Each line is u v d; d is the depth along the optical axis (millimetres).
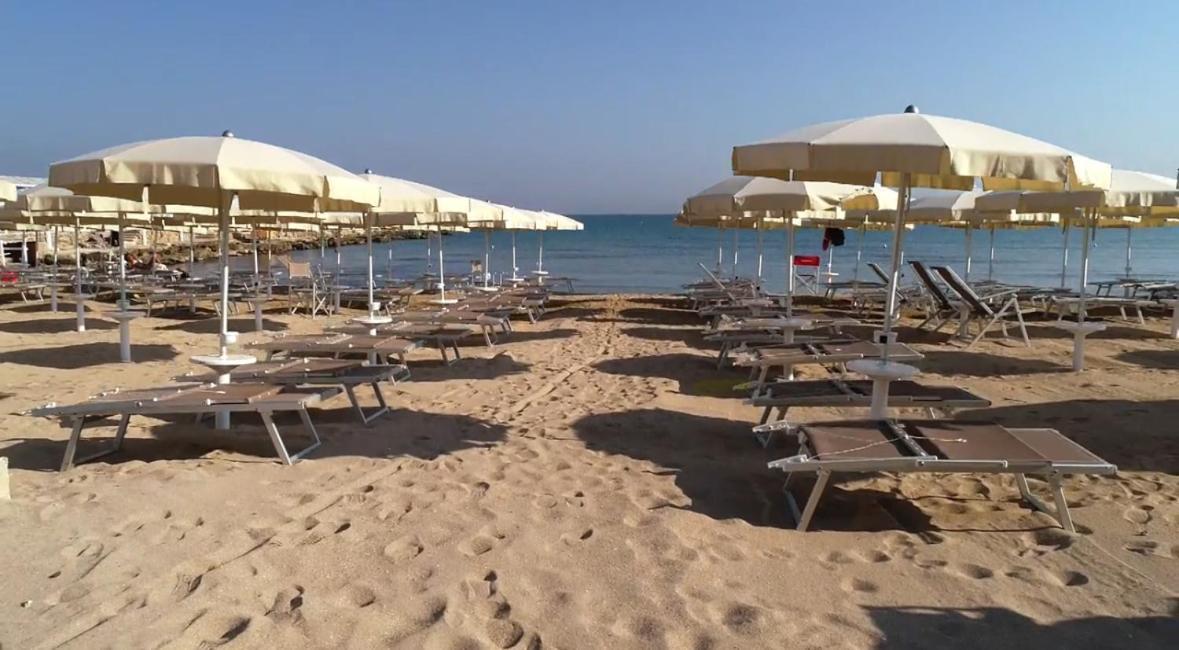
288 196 6930
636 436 5023
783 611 2654
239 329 10773
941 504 3771
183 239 36844
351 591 2768
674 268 30969
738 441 4949
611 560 3053
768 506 3730
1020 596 2773
